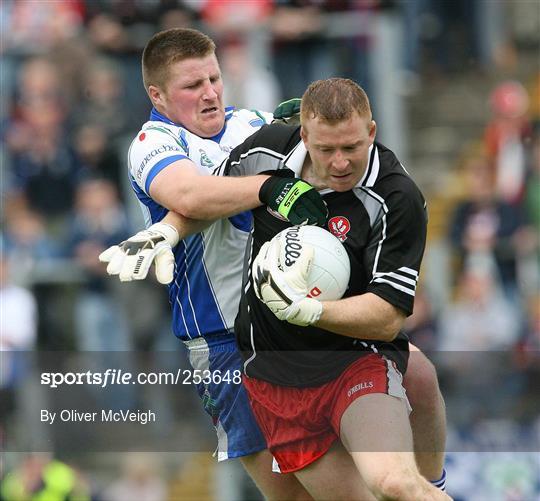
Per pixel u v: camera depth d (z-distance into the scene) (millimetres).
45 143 38812
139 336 34406
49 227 37812
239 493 30375
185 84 18062
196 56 18156
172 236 16719
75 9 40906
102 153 38875
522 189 41156
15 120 39438
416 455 17969
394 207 15828
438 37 49344
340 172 15453
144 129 18172
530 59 50062
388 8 42750
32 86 39531
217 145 18312
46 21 40844
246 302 17156
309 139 15500
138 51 39875
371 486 15633
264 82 38375
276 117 17953
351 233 16078
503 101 46625
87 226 36844
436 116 47688
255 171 16844
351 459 16953
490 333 37312
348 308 15672
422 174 46375
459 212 40562
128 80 39781
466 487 30016
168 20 39844
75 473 29359
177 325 18688
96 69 39719
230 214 16609
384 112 42250
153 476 30188
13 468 28875
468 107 48094
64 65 39656
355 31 40344
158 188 17172
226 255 17984
